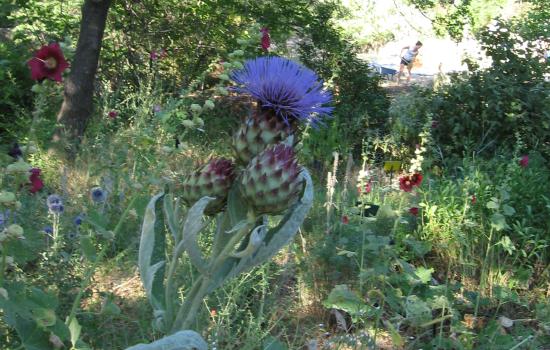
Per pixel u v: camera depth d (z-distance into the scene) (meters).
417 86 10.97
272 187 1.84
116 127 7.90
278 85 2.08
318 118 2.15
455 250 5.64
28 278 3.59
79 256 4.09
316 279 4.72
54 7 12.17
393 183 6.76
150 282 1.96
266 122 2.04
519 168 6.59
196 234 1.88
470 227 5.70
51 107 9.55
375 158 9.91
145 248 1.98
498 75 9.82
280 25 12.57
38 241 3.95
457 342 4.25
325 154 9.30
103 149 6.31
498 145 9.58
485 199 5.99
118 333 3.75
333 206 5.83
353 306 4.11
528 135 9.38
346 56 12.05
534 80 9.83
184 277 3.88
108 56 12.32
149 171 4.79
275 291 4.26
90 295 3.72
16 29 11.70
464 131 9.70
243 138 2.05
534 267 5.66
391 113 10.91
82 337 3.42
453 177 8.09
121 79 12.12
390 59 23.77
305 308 4.60
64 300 3.53
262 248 1.94
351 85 11.82
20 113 10.52
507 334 4.62
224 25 12.71
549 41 10.42
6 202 2.19
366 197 5.80
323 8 13.37
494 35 10.34
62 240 4.02
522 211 6.01
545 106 9.20
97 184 5.75
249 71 2.14
